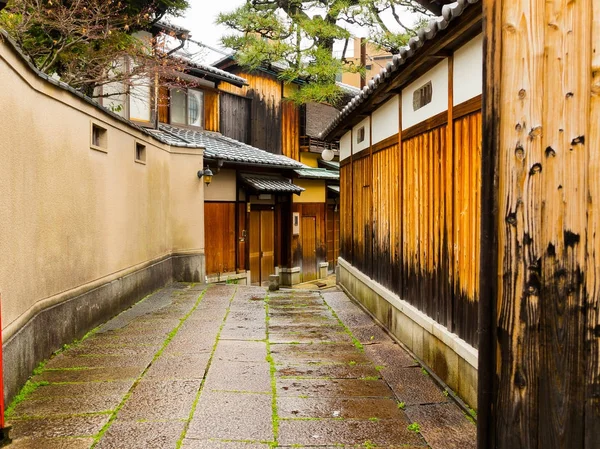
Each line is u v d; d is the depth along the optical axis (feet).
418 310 20.76
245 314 29.17
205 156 43.19
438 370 18.03
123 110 43.50
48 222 18.94
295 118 70.28
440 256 18.12
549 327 6.98
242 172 51.08
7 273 14.84
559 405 6.89
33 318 17.39
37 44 30.32
